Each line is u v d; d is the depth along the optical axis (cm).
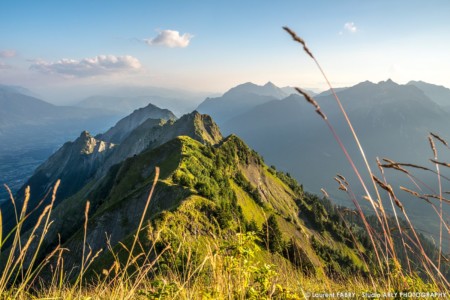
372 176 286
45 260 337
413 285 351
